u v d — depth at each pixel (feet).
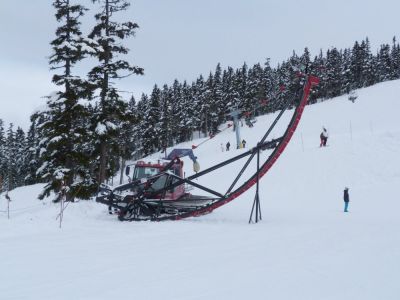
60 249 29.78
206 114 275.39
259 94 272.92
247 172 105.09
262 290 20.13
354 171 88.22
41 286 20.86
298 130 185.68
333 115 200.23
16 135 257.34
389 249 29.22
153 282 21.50
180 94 293.02
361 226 40.22
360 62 312.71
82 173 69.72
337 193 77.46
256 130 209.67
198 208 45.85
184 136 283.38
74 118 68.18
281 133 186.29
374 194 71.92
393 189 74.08
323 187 83.30
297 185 86.58
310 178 89.10
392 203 62.44
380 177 83.76
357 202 66.39
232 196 44.75
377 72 331.57
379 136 103.04
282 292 19.83
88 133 68.64
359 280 21.79
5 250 29.43
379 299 18.81
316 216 50.47
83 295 19.38
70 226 40.40
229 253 28.43
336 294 19.52
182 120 273.75
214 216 49.98
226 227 40.16
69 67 68.28
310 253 28.25
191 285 20.95
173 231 37.81
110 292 19.83
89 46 65.62
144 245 31.30
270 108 278.67
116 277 22.45
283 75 312.50
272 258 26.86
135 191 51.31
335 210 58.29
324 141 110.42
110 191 46.70
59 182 65.10
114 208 49.49
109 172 75.36
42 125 66.95
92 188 68.74
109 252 28.81
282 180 91.50
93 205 51.37
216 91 282.77
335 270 23.80
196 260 26.40
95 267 24.62
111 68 69.10
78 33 67.92
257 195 44.47
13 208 108.27
